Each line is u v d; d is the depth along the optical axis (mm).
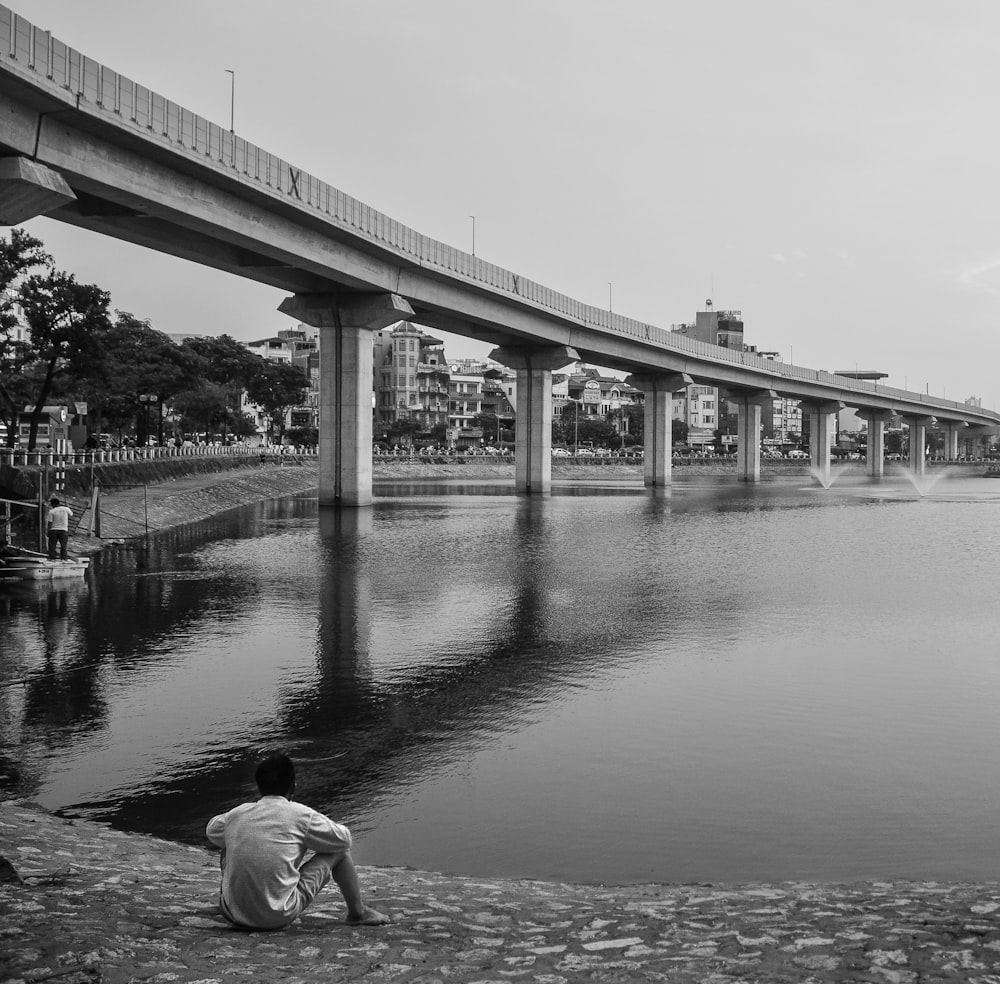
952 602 38281
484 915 9953
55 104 43281
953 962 8031
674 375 138625
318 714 22266
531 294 99500
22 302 70000
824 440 187125
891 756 19359
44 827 14234
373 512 83688
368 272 75250
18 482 46219
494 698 23703
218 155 54062
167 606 36062
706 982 7660
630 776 18172
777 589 41750
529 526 72750
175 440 136000
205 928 8688
